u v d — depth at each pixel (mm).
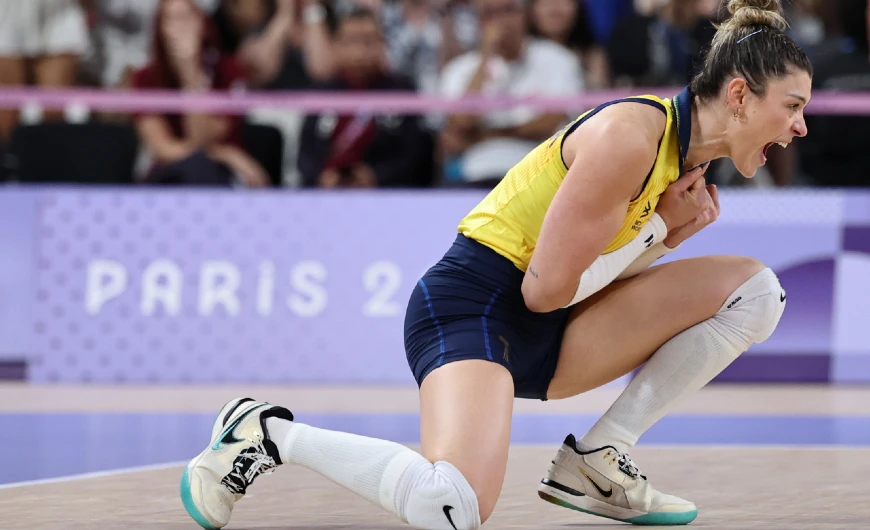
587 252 7738
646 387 8672
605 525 8609
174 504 9336
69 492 9992
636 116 7852
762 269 8672
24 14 22719
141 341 19797
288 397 17891
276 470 11484
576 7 24094
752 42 7797
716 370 8672
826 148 21062
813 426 15172
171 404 17062
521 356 8500
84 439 13727
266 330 19766
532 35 24000
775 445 13461
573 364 8758
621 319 8664
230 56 23000
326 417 15586
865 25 21531
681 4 23281
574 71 22250
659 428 15000
